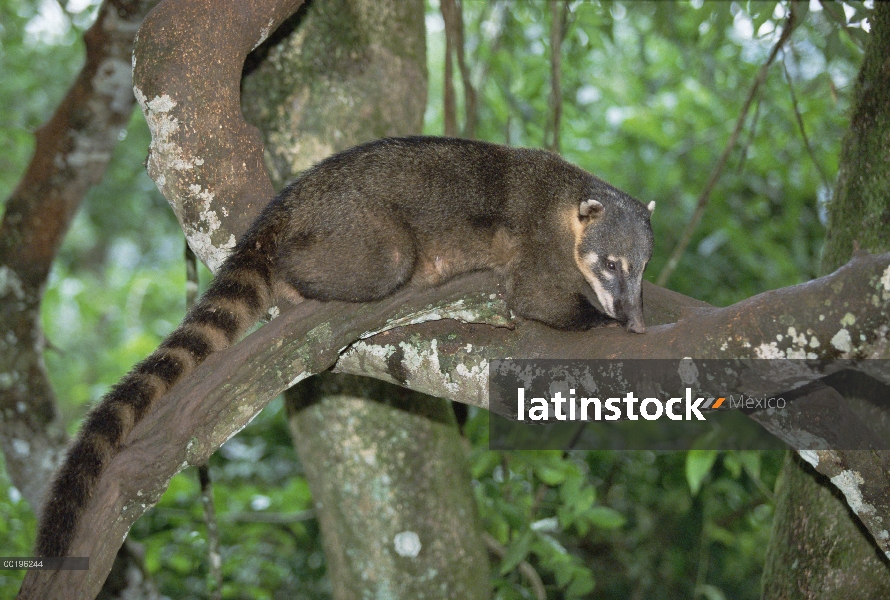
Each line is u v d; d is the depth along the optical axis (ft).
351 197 16.31
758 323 11.97
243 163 15.74
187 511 29.43
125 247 66.08
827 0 21.97
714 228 33.76
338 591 21.52
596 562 33.22
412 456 21.03
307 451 21.67
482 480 25.77
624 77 40.24
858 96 16.19
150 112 15.16
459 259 17.34
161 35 15.02
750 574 32.37
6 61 42.78
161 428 13.05
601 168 34.88
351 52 21.35
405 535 20.83
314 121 21.24
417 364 14.52
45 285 26.55
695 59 31.19
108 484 12.66
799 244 33.01
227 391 13.17
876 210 15.47
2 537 25.31
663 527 33.01
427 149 17.33
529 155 18.52
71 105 25.41
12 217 25.86
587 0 27.17
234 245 15.67
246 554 29.12
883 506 13.58
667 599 32.14
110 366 48.52
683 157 34.91
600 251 17.88
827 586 15.53
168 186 15.60
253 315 15.49
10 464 25.99
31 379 26.11
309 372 13.84
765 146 32.94
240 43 15.62
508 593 23.08
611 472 33.35
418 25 22.62
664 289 18.43
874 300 11.20
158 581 30.81
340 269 16.02
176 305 55.01
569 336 14.10
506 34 30.86
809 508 16.06
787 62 33.01
